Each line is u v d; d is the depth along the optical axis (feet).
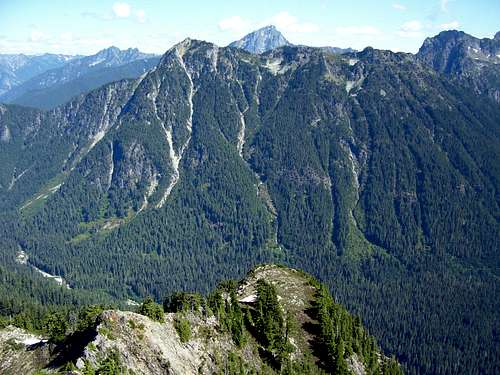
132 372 314.96
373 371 491.72
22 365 363.76
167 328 361.92
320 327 464.24
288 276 554.05
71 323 409.28
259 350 411.75
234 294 445.78
